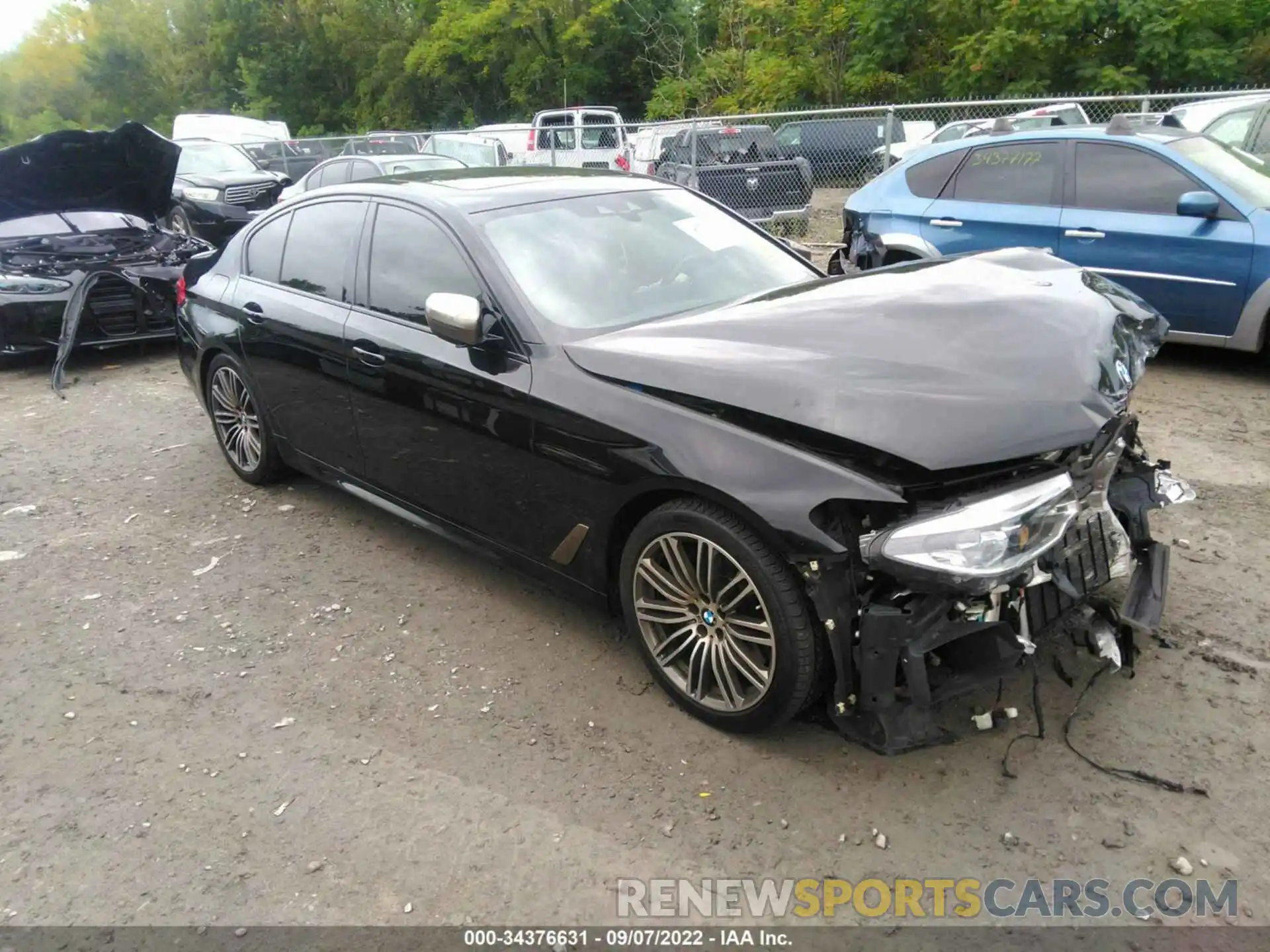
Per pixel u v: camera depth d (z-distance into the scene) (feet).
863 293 10.50
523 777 9.45
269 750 10.06
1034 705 9.59
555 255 11.98
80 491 17.65
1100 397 8.64
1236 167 20.42
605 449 9.97
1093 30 70.08
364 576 13.82
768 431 8.89
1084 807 8.60
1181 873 7.86
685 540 9.63
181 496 17.22
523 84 114.93
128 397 24.08
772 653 9.05
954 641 8.57
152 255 28.04
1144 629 10.02
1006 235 22.24
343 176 41.24
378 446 13.46
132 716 10.77
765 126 40.01
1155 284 20.38
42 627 12.80
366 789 9.41
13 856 8.75
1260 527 13.70
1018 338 9.14
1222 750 9.18
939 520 8.05
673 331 10.40
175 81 151.64
